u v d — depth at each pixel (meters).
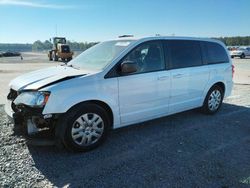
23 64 25.56
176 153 4.20
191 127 5.47
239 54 36.88
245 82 12.03
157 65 5.05
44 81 4.02
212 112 6.42
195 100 5.91
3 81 11.99
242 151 4.34
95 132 4.29
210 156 4.12
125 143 4.58
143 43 4.88
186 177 3.48
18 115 4.03
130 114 4.71
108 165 3.77
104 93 4.27
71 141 4.02
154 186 3.26
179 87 5.43
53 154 4.08
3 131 4.95
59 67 5.07
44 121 3.93
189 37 5.83
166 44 5.27
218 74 6.33
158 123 5.70
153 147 4.42
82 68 4.71
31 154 4.06
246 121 5.95
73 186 3.24
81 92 4.04
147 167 3.73
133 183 3.32
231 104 7.57
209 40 6.28
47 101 3.78
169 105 5.33
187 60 5.62
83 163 3.82
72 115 3.99
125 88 4.52
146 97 4.86
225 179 3.45
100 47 5.30
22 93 4.01
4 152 4.09
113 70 4.39
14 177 3.40
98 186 3.25
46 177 3.43
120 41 5.10
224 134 5.11
